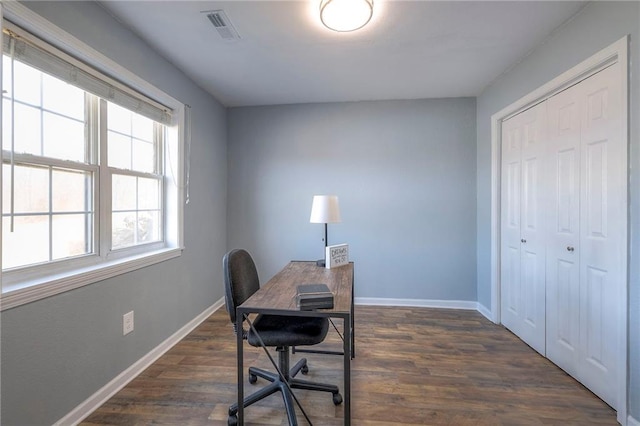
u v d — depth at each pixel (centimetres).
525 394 170
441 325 269
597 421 150
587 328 173
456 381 183
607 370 159
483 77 261
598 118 163
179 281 242
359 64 236
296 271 198
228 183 340
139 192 214
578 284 179
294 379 170
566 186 188
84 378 153
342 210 326
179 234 242
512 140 250
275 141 333
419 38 198
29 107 136
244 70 245
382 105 318
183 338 243
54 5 136
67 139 156
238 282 156
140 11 168
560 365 196
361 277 326
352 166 324
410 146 316
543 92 203
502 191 266
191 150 262
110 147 185
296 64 235
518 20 179
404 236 319
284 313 127
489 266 284
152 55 208
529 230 228
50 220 147
